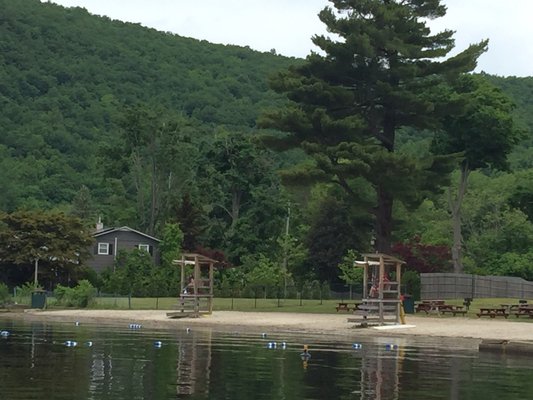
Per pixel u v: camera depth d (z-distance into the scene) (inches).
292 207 5265.8
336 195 4355.3
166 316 2573.8
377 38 3019.2
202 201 5482.3
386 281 2311.8
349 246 4375.0
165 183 6151.6
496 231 4751.5
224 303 3294.8
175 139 6141.7
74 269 3993.6
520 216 4601.4
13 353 1437.0
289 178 3036.4
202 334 1984.5
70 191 7470.5
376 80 3115.2
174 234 4788.4
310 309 2947.8
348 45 2999.5
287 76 3157.0
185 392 1010.7
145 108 6141.7
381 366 1330.0
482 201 5083.7
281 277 3939.5
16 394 979.3
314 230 4458.7
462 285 3565.5
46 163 7785.4
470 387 1106.7
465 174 4286.4
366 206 3147.1
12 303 3159.5
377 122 3221.0
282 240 4557.1
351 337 1975.9
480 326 2213.3
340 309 2864.2
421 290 3496.6
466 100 3211.1
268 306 3139.8
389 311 2320.4
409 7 3191.4
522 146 6914.4
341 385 1104.8
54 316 2628.0
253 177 5482.3
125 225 6289.4
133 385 1059.3
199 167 5600.4
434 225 4980.3
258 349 1589.6
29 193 7234.3
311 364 1339.8
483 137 4013.3
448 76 3176.7
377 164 2906.0
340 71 3134.8
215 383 1093.8
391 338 1956.2
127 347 1573.6
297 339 1877.5
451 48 3144.7
